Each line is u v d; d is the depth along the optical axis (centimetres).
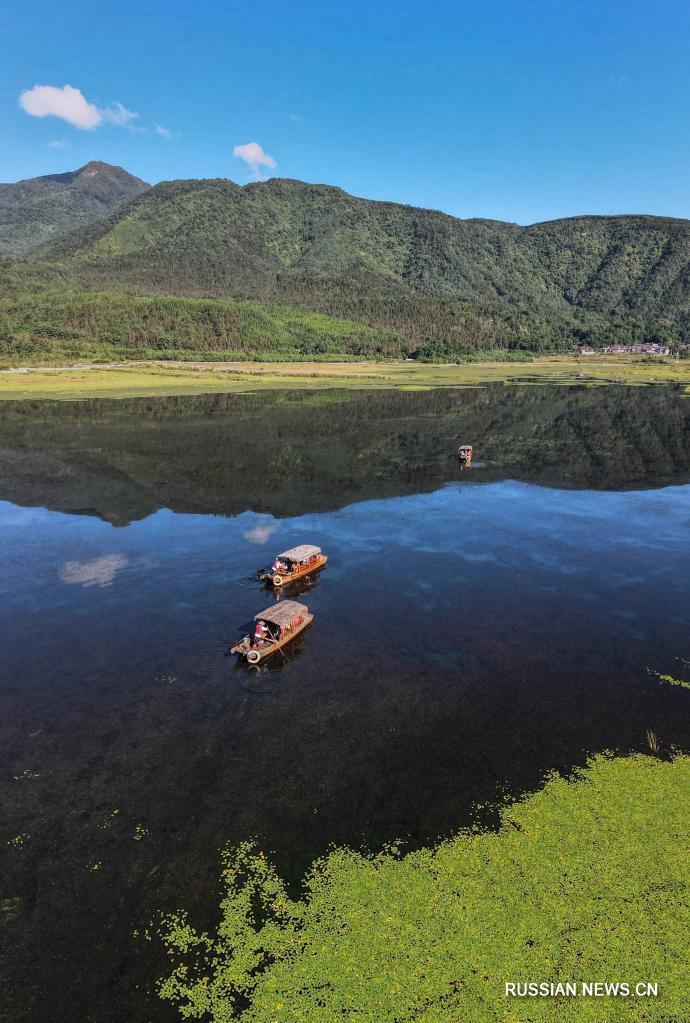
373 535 5822
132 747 2853
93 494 7150
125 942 1936
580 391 17875
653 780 2606
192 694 3266
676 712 3091
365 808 2461
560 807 2459
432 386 19112
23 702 3206
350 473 8238
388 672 3456
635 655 3641
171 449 9512
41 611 4256
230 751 2817
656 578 4806
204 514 6450
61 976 1836
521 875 2138
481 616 4141
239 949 1903
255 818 2420
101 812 2462
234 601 4400
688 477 8162
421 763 2725
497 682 3359
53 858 2245
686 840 2289
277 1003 1744
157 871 2186
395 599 4409
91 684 3372
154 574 4894
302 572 4781
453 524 6166
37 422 11794
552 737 2898
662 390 18100
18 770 2709
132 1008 1744
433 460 9081
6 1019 1719
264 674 3447
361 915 1998
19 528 5984
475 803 2486
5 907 2055
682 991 1767
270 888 2109
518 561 5169
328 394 16825
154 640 3850
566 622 4059
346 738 2900
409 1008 1723
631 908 2012
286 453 9369
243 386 18412
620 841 2286
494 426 11950
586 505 6856
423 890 2083
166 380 19562
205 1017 1712
